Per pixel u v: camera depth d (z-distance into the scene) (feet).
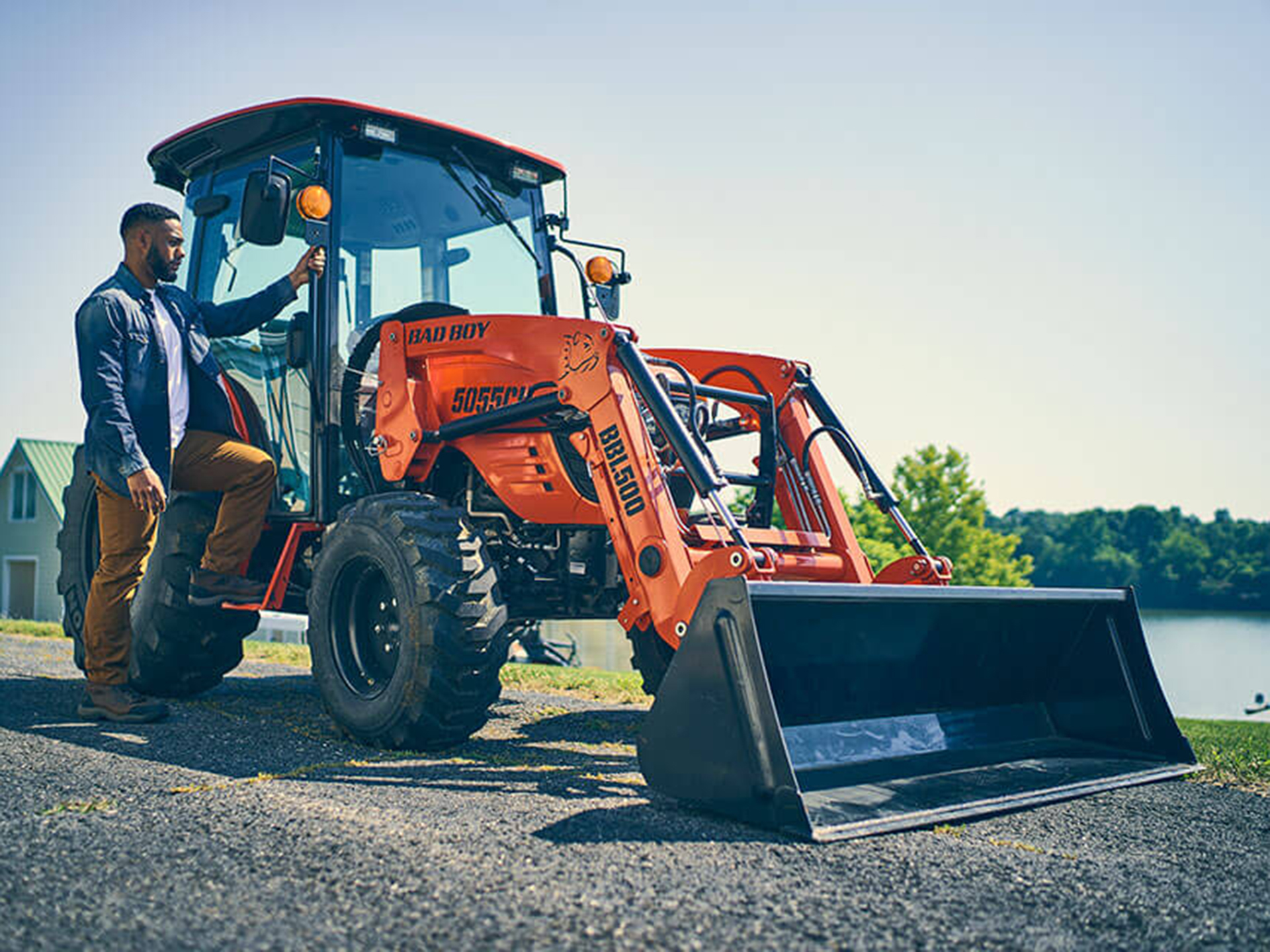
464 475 15.75
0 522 110.63
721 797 9.62
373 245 16.33
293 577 16.75
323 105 15.72
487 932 6.67
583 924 6.85
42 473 107.55
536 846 8.55
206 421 15.33
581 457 14.28
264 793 10.21
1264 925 7.51
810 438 15.05
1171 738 12.98
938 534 126.41
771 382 15.61
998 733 13.05
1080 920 7.42
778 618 10.77
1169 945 7.02
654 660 17.10
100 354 13.79
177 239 14.53
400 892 7.38
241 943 6.47
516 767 12.36
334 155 15.93
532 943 6.52
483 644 13.04
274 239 14.15
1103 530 520.01
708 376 16.25
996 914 7.43
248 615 17.72
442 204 17.04
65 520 19.80
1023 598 12.51
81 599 19.24
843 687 11.69
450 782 11.22
